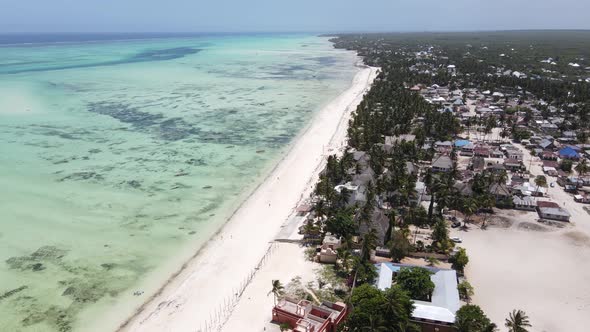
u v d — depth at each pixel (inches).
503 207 3617.1
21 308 2381.9
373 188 3484.3
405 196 3548.2
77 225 3277.6
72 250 2950.3
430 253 2834.6
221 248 3006.9
